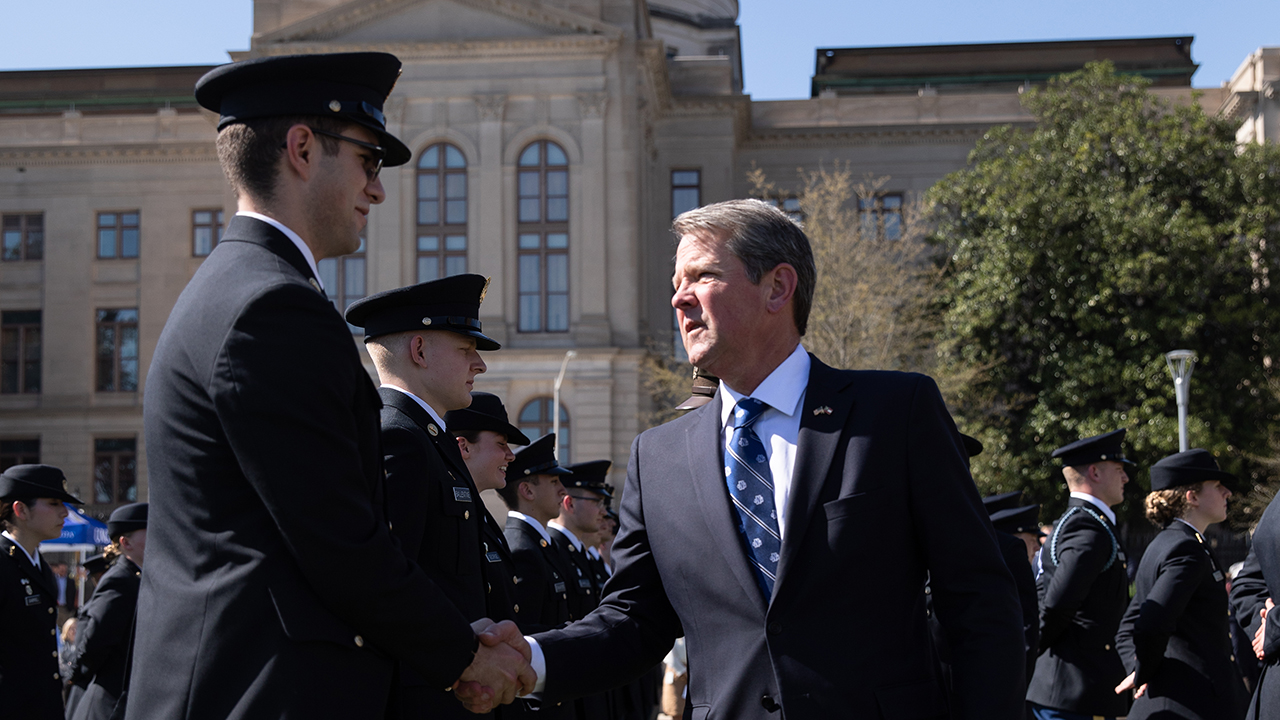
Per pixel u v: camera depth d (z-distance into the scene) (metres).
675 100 42.34
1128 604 7.20
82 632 8.19
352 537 2.66
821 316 28.97
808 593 2.94
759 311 3.19
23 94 48.50
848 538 2.96
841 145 43.59
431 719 4.32
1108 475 7.32
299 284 2.76
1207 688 6.37
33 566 7.41
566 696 3.27
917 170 43.19
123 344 44.78
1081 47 47.62
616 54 37.41
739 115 43.09
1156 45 47.25
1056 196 29.02
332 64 3.00
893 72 47.84
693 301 3.25
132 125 45.41
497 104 37.28
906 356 30.81
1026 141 32.72
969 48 47.78
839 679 2.88
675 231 3.31
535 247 37.16
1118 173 30.34
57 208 45.31
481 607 4.56
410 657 2.80
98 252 45.19
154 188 45.22
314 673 2.63
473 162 37.31
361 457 2.89
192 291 2.84
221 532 2.68
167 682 2.66
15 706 6.93
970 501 3.04
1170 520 6.92
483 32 37.75
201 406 2.68
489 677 3.07
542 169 37.38
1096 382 28.22
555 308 37.00
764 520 3.10
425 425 4.75
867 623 2.94
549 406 36.25
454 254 37.16
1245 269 28.73
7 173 45.50
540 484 7.68
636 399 36.12
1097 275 28.91
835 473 3.03
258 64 2.95
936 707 2.94
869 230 35.69
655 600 3.44
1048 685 7.05
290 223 2.97
